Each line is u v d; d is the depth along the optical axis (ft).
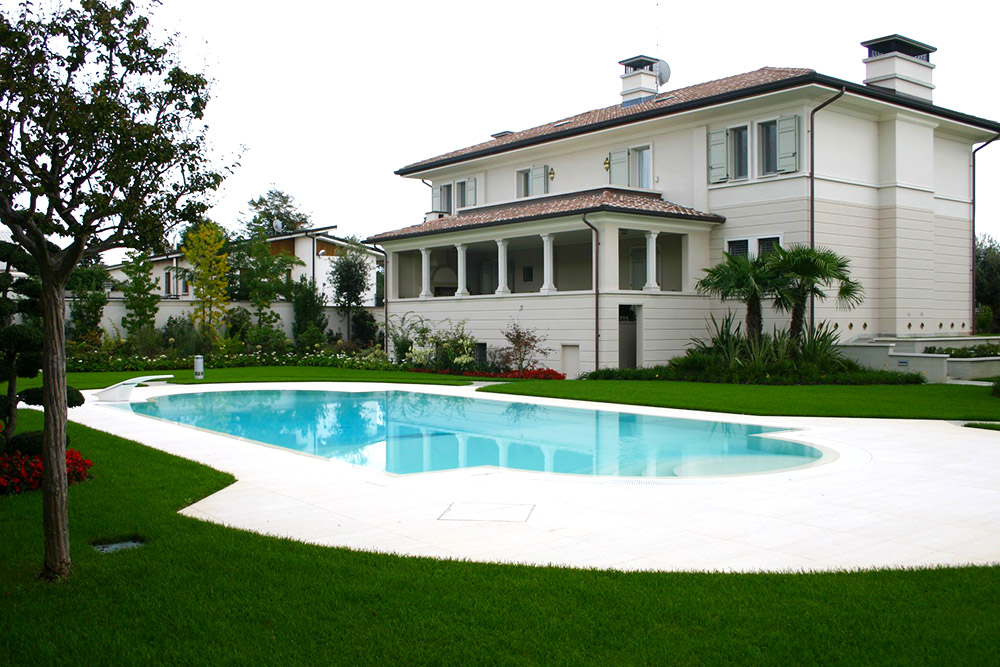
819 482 31.12
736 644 14.97
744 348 74.49
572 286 101.55
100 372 93.76
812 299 75.66
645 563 20.40
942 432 44.24
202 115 21.50
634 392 63.62
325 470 34.32
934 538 22.85
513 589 17.97
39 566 20.02
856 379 67.97
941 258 92.07
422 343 96.94
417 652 14.79
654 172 91.86
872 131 84.33
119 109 19.29
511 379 81.92
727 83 92.53
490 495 29.07
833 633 15.40
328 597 17.57
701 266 85.76
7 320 35.63
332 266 136.46
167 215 21.11
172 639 15.55
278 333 112.98
